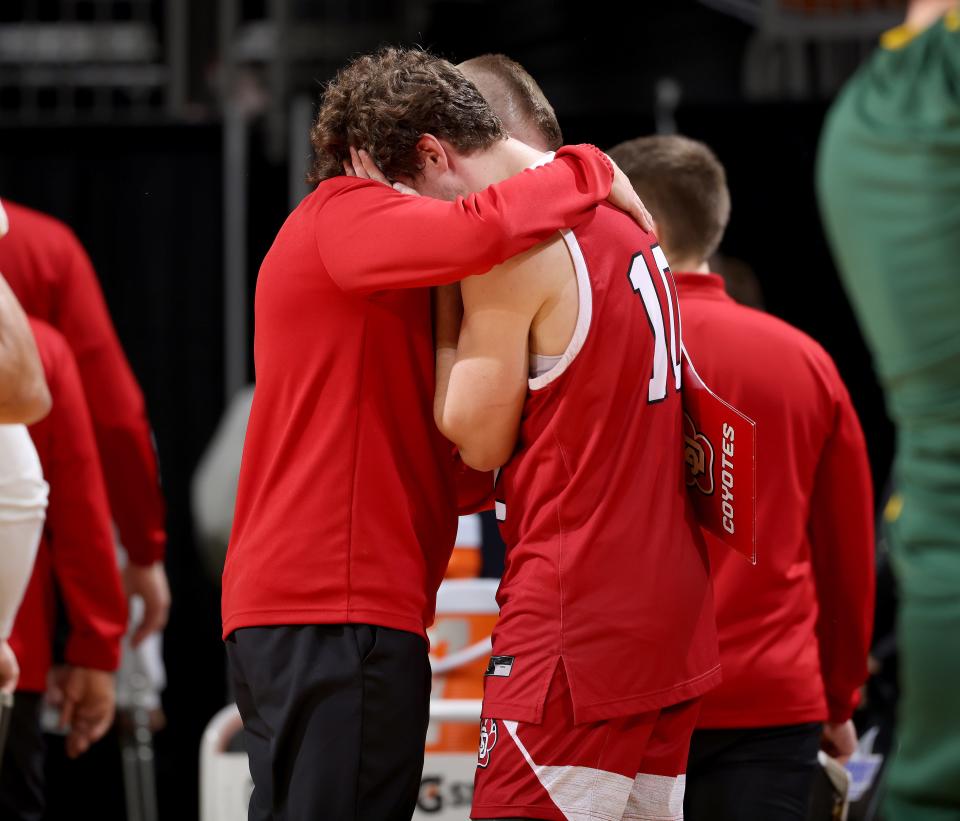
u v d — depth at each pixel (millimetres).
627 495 6668
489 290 6547
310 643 6664
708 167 8977
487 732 6695
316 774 6562
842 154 5340
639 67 19359
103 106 19438
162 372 17609
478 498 7707
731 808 8469
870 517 9062
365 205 6633
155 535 12578
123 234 17562
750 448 6777
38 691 10625
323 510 6719
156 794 17500
